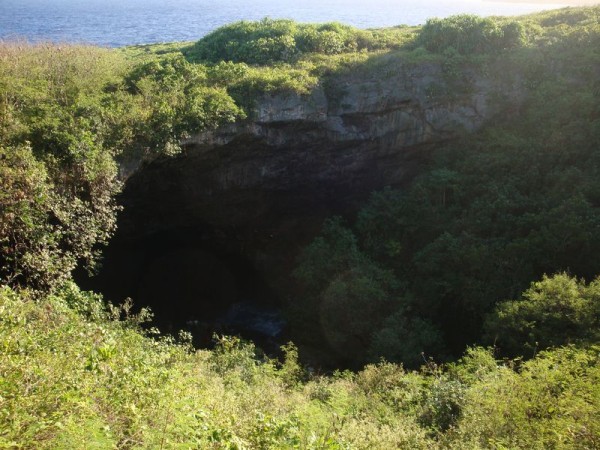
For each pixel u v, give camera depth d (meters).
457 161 26.02
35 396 6.59
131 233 24.95
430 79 26.73
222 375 13.22
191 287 28.69
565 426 8.60
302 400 11.64
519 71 27.34
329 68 25.95
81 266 23.14
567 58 27.08
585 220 19.31
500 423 9.62
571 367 10.44
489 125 27.61
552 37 28.39
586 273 18.39
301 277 23.80
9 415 5.98
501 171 24.36
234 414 8.48
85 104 18.17
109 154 17.83
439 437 10.34
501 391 10.52
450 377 13.58
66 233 16.02
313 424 9.38
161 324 26.39
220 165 23.36
